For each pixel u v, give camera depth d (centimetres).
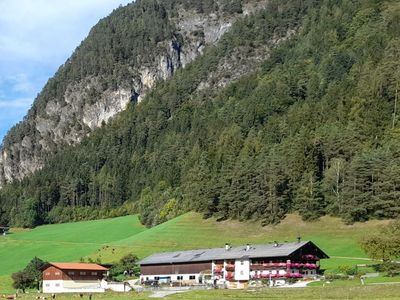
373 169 19750
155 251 19400
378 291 9850
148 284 15575
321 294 10156
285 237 19350
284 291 10831
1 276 18888
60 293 14062
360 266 14188
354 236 18212
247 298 10269
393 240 13162
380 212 18850
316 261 14912
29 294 14138
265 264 14550
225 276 15025
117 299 11525
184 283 15238
